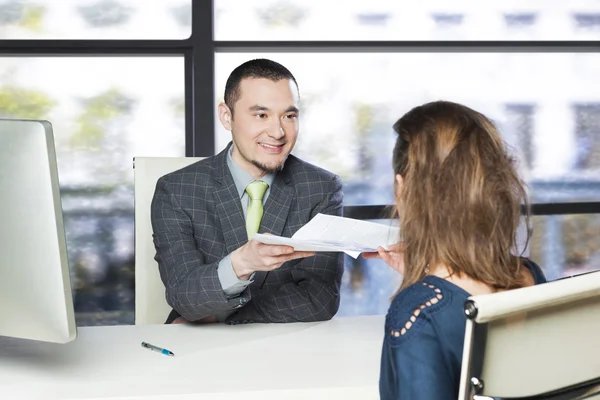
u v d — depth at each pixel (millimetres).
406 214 1067
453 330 974
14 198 1356
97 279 3250
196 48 3195
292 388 1335
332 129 3287
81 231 3232
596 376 966
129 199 3234
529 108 3354
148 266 2217
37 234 1355
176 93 3217
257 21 3260
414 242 1062
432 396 948
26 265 1374
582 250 3396
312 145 3287
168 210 2105
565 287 882
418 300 997
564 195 3402
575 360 941
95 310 3258
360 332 1750
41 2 3180
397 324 994
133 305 3264
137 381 1395
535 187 3383
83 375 1438
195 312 1844
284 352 1578
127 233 3242
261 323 1872
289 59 3258
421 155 1056
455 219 1025
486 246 1021
